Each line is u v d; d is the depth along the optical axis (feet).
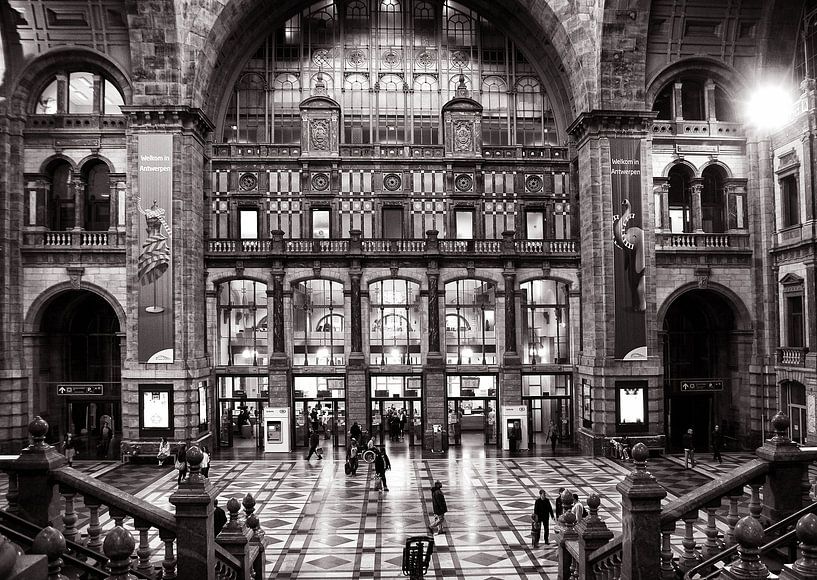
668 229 109.91
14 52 104.99
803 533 16.19
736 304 108.99
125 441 99.91
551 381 121.29
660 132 110.11
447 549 57.67
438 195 119.85
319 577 50.93
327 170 118.93
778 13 104.42
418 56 123.65
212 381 111.55
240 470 92.53
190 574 25.26
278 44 122.11
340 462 98.17
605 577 29.81
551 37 111.65
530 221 121.90
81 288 105.70
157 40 100.73
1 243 103.24
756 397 106.83
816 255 95.35
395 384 119.75
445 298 117.70
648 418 102.99
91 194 109.81
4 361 102.42
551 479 85.51
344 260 114.73
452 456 103.04
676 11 104.73
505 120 123.85
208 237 115.24
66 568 25.30
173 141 101.91
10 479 27.94
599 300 104.68
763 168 107.86
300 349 116.57
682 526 59.16
